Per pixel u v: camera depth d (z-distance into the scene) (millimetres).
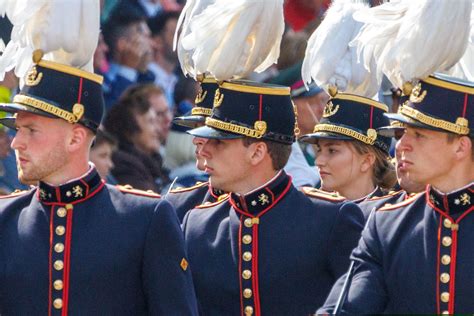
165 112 33906
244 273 23641
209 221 24250
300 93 31766
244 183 23875
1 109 21953
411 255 21547
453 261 21406
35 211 22516
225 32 23703
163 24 36625
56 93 22078
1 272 22297
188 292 22297
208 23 23703
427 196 21828
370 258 21828
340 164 26016
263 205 23844
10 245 22406
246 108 23656
